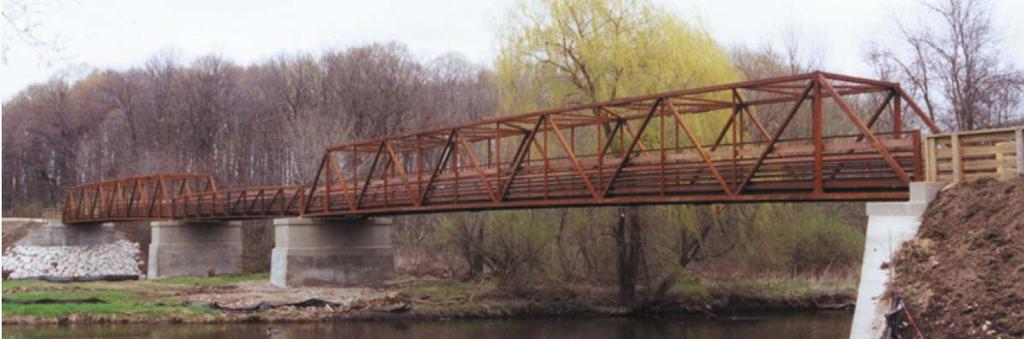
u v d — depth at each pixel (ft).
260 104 350.64
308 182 264.31
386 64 321.32
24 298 144.97
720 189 93.50
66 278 213.25
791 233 163.63
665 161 98.99
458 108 297.94
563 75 142.51
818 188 82.38
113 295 153.69
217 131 350.84
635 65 134.41
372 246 173.47
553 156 144.15
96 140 365.20
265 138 338.95
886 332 60.49
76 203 305.94
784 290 158.20
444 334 123.03
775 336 121.70
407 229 238.48
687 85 133.18
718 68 135.13
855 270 174.60
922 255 63.16
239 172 342.85
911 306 60.18
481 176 120.47
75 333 118.83
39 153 370.94
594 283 153.17
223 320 132.67
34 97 379.76
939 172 69.15
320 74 340.18
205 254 220.64
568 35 140.05
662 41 135.54
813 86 83.15
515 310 143.23
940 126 171.22
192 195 206.69
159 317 132.46
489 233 159.53
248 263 257.55
